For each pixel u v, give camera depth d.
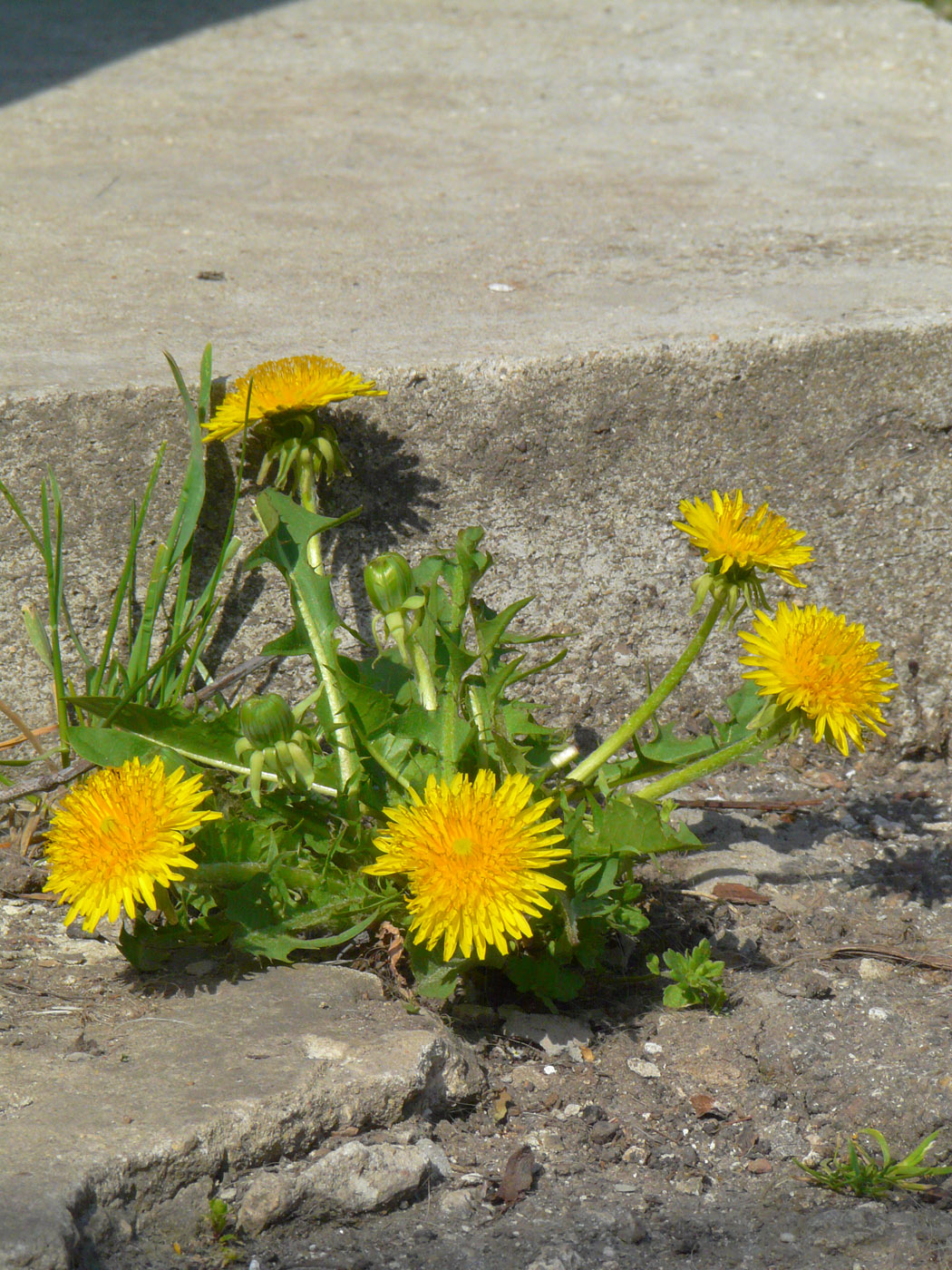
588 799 1.10
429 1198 1.06
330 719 1.11
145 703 1.15
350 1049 1.07
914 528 1.19
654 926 1.13
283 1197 1.05
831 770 1.19
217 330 1.18
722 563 1.10
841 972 1.12
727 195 1.30
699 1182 1.07
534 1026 1.10
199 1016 1.08
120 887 1.07
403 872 1.07
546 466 1.17
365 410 1.16
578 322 1.19
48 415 1.14
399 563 1.09
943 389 1.19
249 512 1.16
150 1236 1.05
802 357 1.18
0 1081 1.06
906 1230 1.06
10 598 1.15
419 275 1.23
